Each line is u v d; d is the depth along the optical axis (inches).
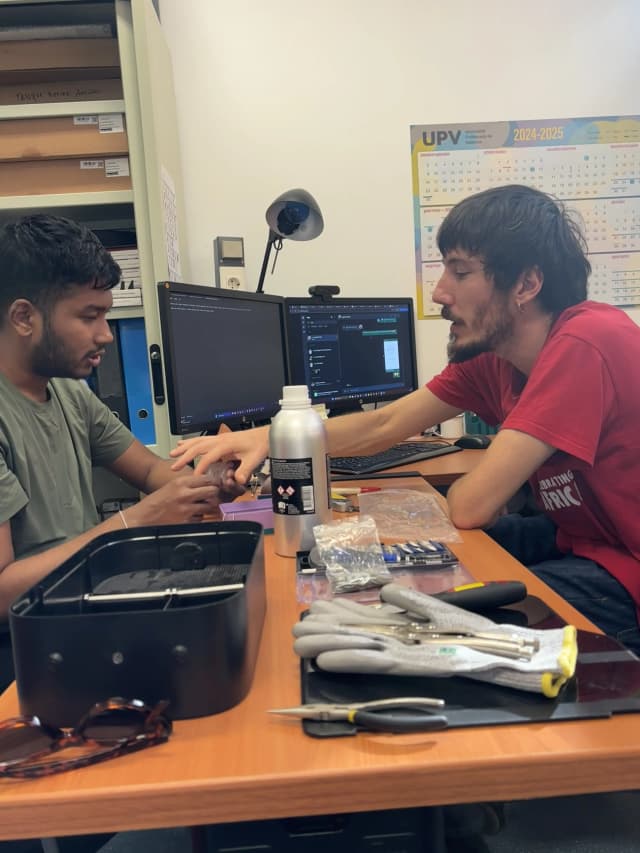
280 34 77.9
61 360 41.5
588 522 41.6
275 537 33.4
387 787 15.8
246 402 59.9
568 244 41.7
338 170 80.2
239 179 79.1
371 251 81.6
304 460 32.0
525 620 23.8
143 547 26.0
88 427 51.8
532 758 15.9
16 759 16.6
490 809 27.0
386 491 46.4
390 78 79.6
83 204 61.1
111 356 62.9
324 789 15.7
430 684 19.3
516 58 80.4
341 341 73.2
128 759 16.5
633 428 38.4
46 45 59.2
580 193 82.4
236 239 74.8
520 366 44.9
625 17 80.6
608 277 83.7
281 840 18.7
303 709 17.8
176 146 75.3
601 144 82.0
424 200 81.3
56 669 18.0
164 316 48.3
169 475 52.1
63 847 34.7
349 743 16.8
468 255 41.1
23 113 59.3
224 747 16.9
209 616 18.0
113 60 60.2
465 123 80.7
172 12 76.4
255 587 21.9
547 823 46.0
